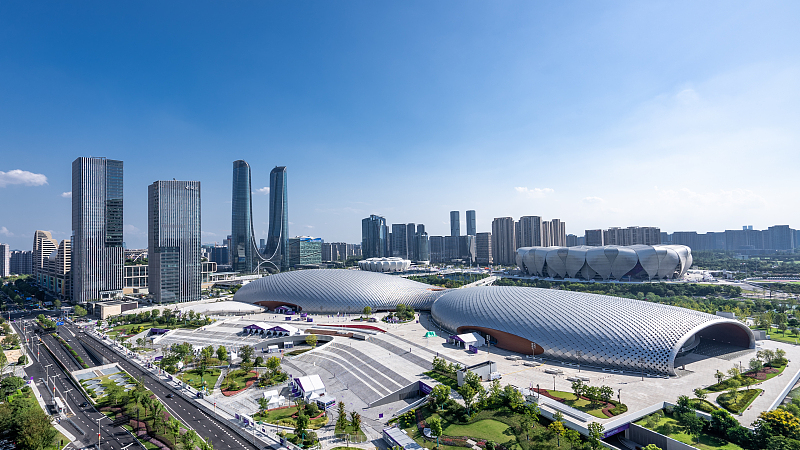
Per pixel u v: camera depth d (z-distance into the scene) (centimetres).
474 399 11462
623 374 13238
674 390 11819
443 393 10912
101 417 11438
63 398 12850
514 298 17325
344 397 12488
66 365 16625
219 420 11119
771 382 12194
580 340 14162
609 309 15000
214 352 17188
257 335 19412
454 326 18138
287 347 17962
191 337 19625
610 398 11231
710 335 16950
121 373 15038
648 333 13588
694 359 14575
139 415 11506
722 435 9369
